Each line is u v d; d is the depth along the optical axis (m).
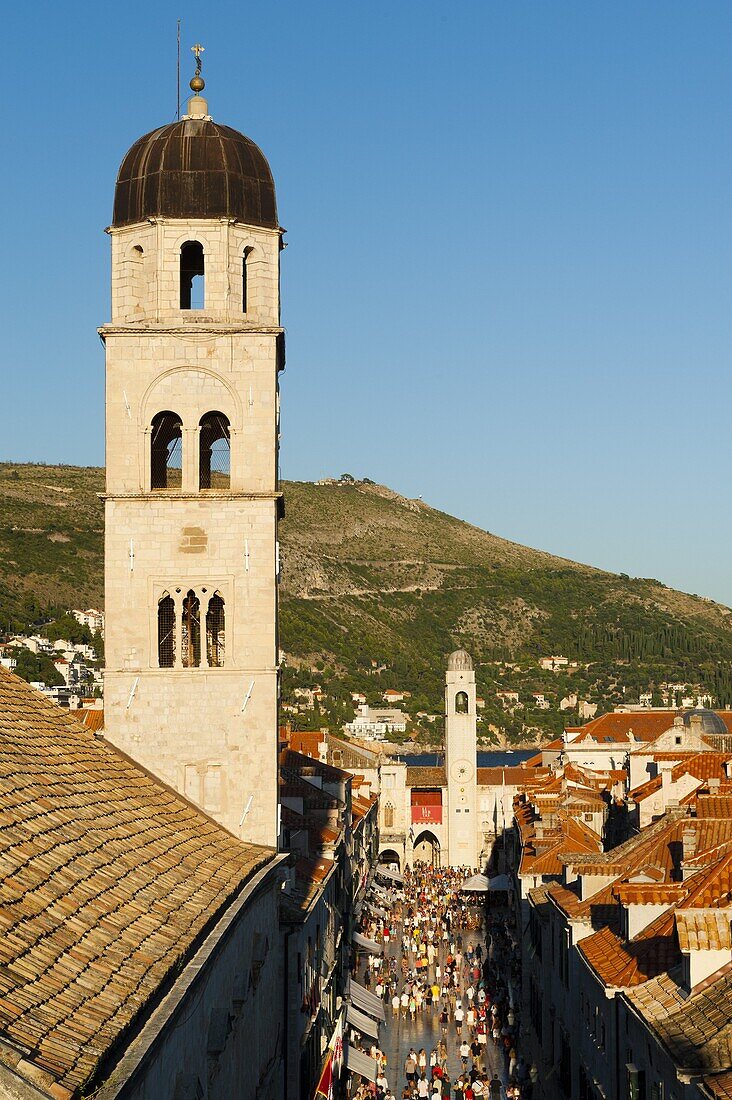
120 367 64.00
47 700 58.97
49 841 39.41
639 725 194.00
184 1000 35.06
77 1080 26.09
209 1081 42.94
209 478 66.06
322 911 85.50
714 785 80.56
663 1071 47.34
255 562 63.91
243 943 52.69
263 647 63.84
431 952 138.38
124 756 63.16
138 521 63.91
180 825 55.44
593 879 75.94
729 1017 44.56
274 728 63.72
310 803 102.75
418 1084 84.81
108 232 64.94
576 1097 71.38
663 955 56.19
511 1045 98.19
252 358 64.06
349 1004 102.50
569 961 74.19
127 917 37.66
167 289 64.25
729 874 52.34
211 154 64.88
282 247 67.31
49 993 29.94
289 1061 69.19
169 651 64.44
